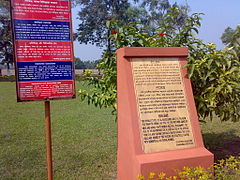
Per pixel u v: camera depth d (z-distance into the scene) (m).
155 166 2.37
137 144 2.48
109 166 3.59
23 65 2.60
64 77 2.77
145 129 2.55
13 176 3.28
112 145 4.44
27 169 3.50
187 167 2.32
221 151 4.11
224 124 5.80
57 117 6.88
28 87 2.63
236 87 3.17
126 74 2.66
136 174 2.41
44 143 4.60
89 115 7.10
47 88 2.71
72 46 2.78
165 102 2.69
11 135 5.12
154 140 2.55
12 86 18.45
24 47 2.59
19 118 6.76
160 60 2.80
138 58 2.74
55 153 4.07
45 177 3.26
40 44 2.65
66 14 2.73
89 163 3.68
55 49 2.71
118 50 2.89
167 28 3.69
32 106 8.86
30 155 4.00
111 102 3.67
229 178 2.33
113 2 30.92
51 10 2.67
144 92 2.66
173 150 2.56
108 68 3.65
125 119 2.68
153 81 2.71
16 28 2.55
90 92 3.87
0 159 3.84
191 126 2.70
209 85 3.29
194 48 3.36
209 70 3.16
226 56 3.23
